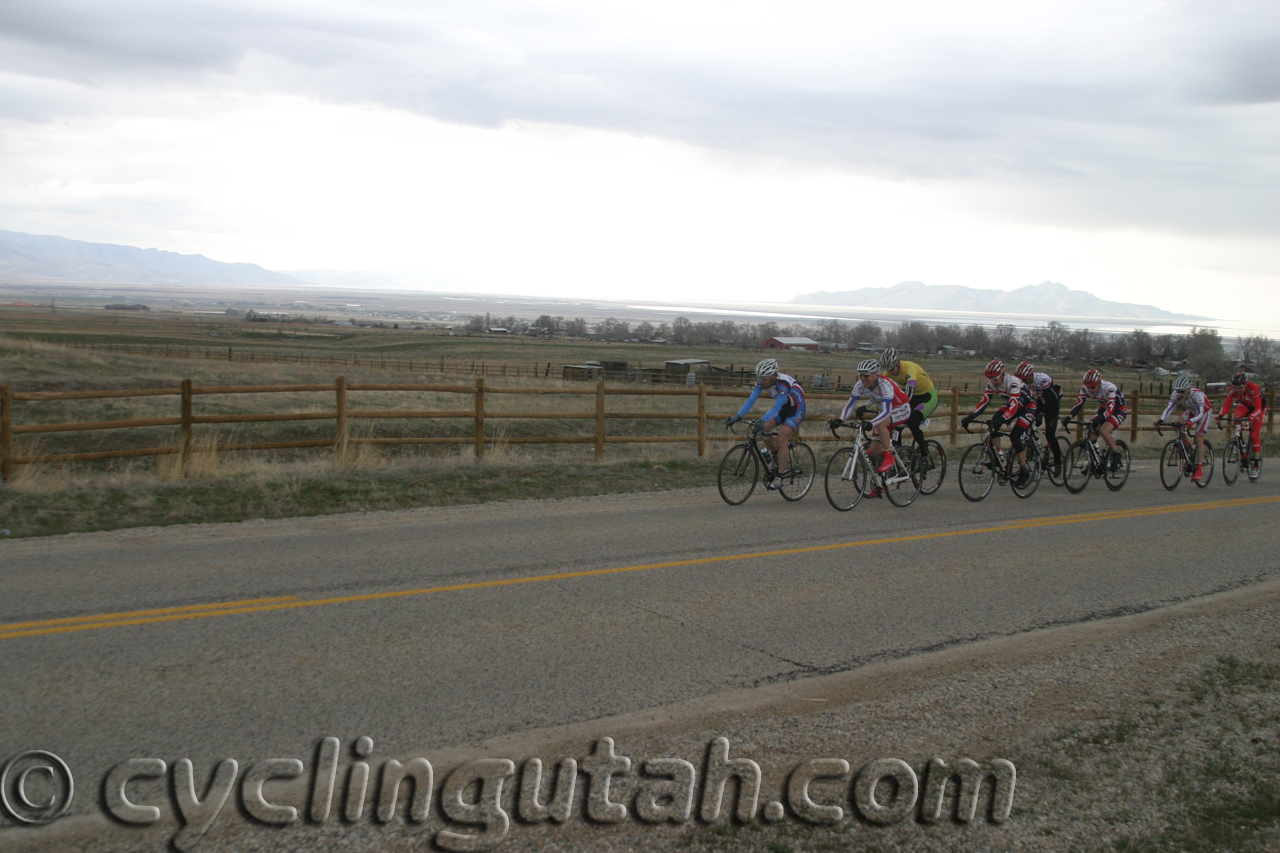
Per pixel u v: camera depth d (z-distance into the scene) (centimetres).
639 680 484
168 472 1145
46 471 1121
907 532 915
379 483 1120
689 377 5562
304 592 634
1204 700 482
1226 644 573
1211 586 722
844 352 14200
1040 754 415
